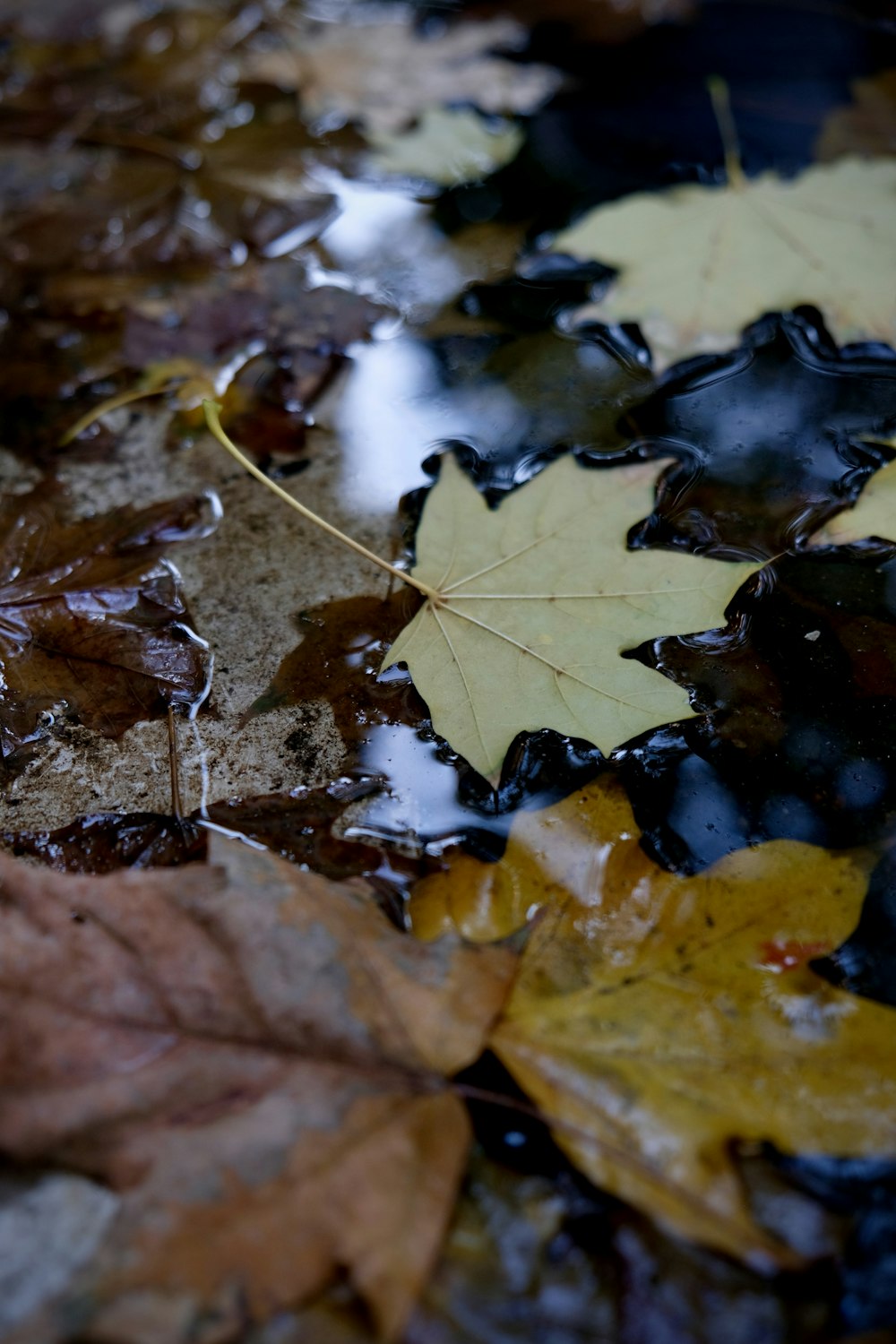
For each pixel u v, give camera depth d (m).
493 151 0.66
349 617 0.53
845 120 0.66
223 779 0.50
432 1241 0.44
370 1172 0.44
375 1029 0.46
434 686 0.51
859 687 0.51
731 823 0.49
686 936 0.47
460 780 0.50
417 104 0.69
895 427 0.56
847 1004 0.47
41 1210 0.44
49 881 0.47
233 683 0.52
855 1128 0.45
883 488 0.54
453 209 0.64
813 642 0.52
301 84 0.71
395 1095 0.45
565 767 0.50
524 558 0.52
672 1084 0.46
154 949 0.46
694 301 0.59
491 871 0.48
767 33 0.74
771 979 0.47
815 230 0.60
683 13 0.76
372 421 0.57
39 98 0.71
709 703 0.51
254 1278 0.43
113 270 0.62
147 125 0.68
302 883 0.47
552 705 0.50
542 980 0.47
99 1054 0.45
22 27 0.79
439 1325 0.44
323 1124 0.45
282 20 0.79
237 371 0.58
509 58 0.73
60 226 0.63
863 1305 0.44
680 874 0.48
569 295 0.60
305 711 0.51
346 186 0.65
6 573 0.53
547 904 0.48
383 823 0.49
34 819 0.50
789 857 0.48
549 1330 0.44
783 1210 0.45
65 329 0.60
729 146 0.65
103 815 0.50
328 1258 0.44
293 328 0.60
